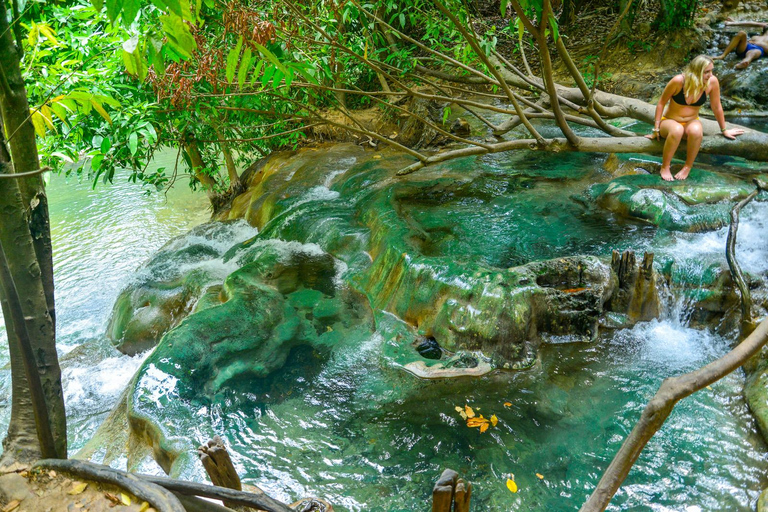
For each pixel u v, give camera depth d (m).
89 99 3.47
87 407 6.22
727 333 5.84
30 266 3.28
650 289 6.03
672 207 7.04
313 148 10.91
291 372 5.63
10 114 3.24
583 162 9.20
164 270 8.14
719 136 8.09
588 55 12.79
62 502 3.06
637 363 5.57
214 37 6.34
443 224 7.41
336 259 7.51
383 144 10.63
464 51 8.12
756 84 10.95
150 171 14.42
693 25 12.73
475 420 4.96
